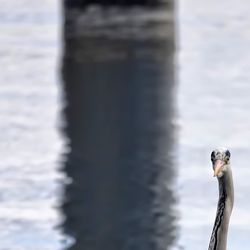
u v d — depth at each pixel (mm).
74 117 34031
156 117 33688
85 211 23906
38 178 26531
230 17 56938
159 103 35781
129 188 25734
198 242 21609
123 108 35250
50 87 38938
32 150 29625
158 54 44781
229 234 21484
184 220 23047
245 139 30375
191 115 33875
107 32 48688
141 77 40250
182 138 30766
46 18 55906
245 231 21609
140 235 22312
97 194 25141
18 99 36781
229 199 10914
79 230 22656
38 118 33781
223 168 10781
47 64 43531
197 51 46281
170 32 49188
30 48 47000
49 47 47156
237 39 49750
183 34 50969
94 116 34062
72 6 50969
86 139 30922
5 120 33500
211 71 42000
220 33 51406
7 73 41812
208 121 32969
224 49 47031
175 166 27516
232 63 43750
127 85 38812
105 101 36281
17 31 51594
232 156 28094
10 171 27281
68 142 30672
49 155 28969
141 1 51938
